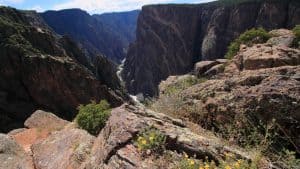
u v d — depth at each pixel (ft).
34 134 51.78
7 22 327.47
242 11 437.58
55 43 356.18
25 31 333.21
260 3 421.59
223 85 32.76
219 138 24.59
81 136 35.04
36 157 35.63
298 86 26.53
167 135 21.49
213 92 32.12
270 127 23.24
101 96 302.45
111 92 320.09
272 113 25.43
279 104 25.38
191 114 31.53
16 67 283.18
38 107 279.69
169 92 37.24
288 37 76.74
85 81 297.53
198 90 34.19
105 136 25.91
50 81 284.82
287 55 52.11
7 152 38.17
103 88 307.78
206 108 30.81
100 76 405.18
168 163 19.19
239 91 29.22
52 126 54.70
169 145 21.13
